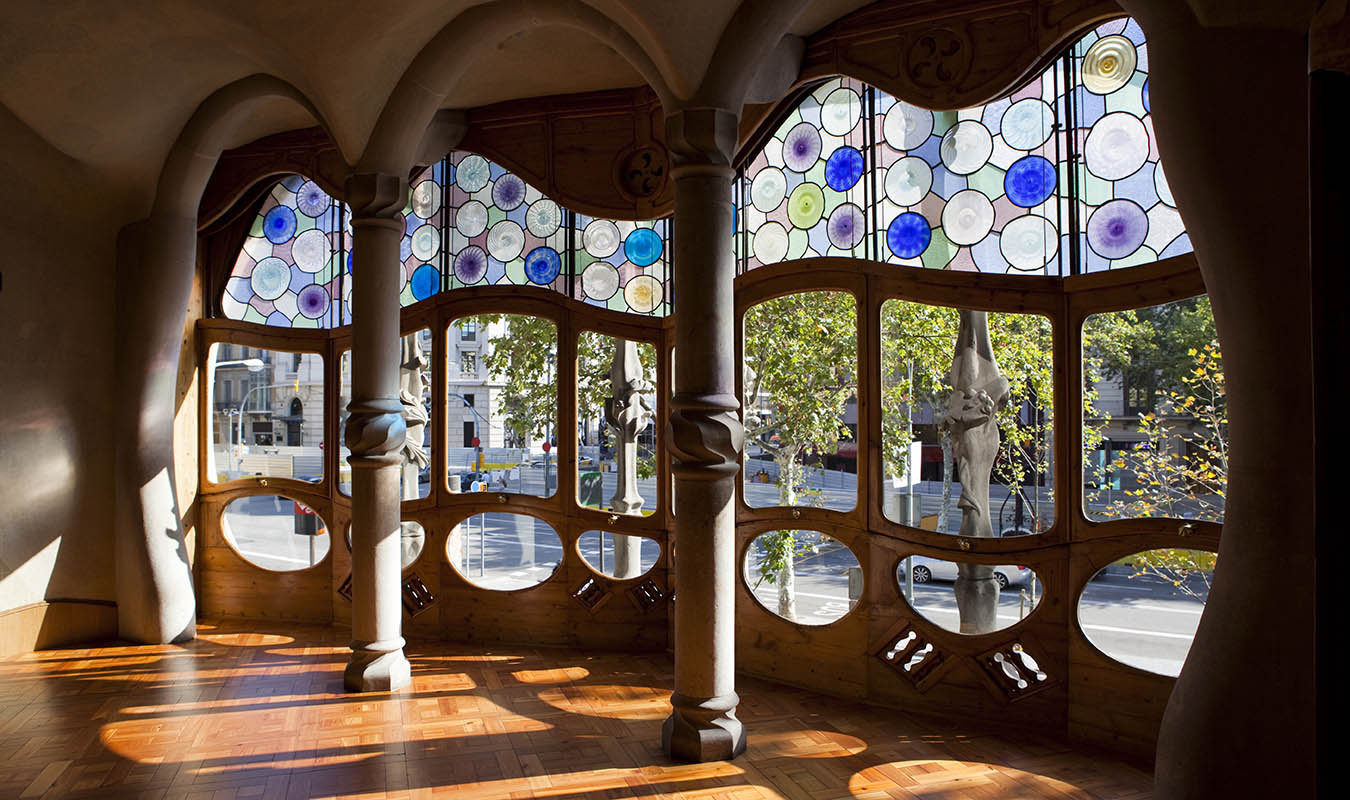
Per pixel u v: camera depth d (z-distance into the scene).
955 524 4.88
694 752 4.24
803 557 5.43
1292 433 2.82
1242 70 2.84
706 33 3.93
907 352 5.01
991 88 4.59
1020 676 4.72
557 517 6.36
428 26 4.84
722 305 4.15
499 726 4.74
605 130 6.09
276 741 4.54
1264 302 2.84
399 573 5.45
